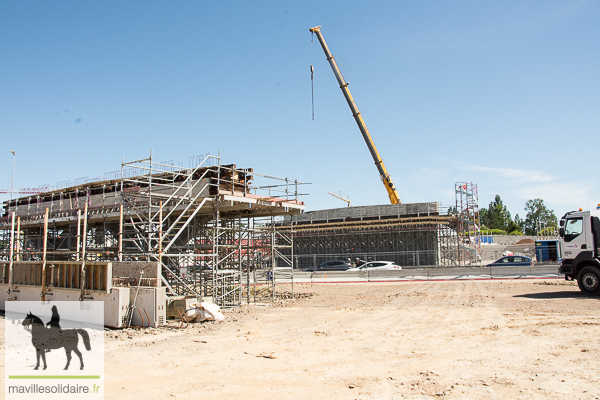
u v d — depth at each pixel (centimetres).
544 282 2844
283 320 1577
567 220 2103
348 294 2517
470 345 1112
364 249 5166
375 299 2192
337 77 5828
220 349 1123
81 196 2638
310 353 1069
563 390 758
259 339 1245
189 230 2320
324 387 809
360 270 3819
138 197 1936
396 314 1653
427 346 1114
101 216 2353
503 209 12425
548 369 884
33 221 2744
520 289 2458
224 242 2425
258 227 2600
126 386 826
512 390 764
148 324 1434
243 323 1522
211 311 1574
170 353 1084
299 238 5506
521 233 11075
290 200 2381
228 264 2350
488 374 862
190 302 1560
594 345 1073
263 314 1739
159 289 1445
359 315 1653
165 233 1709
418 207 5122
